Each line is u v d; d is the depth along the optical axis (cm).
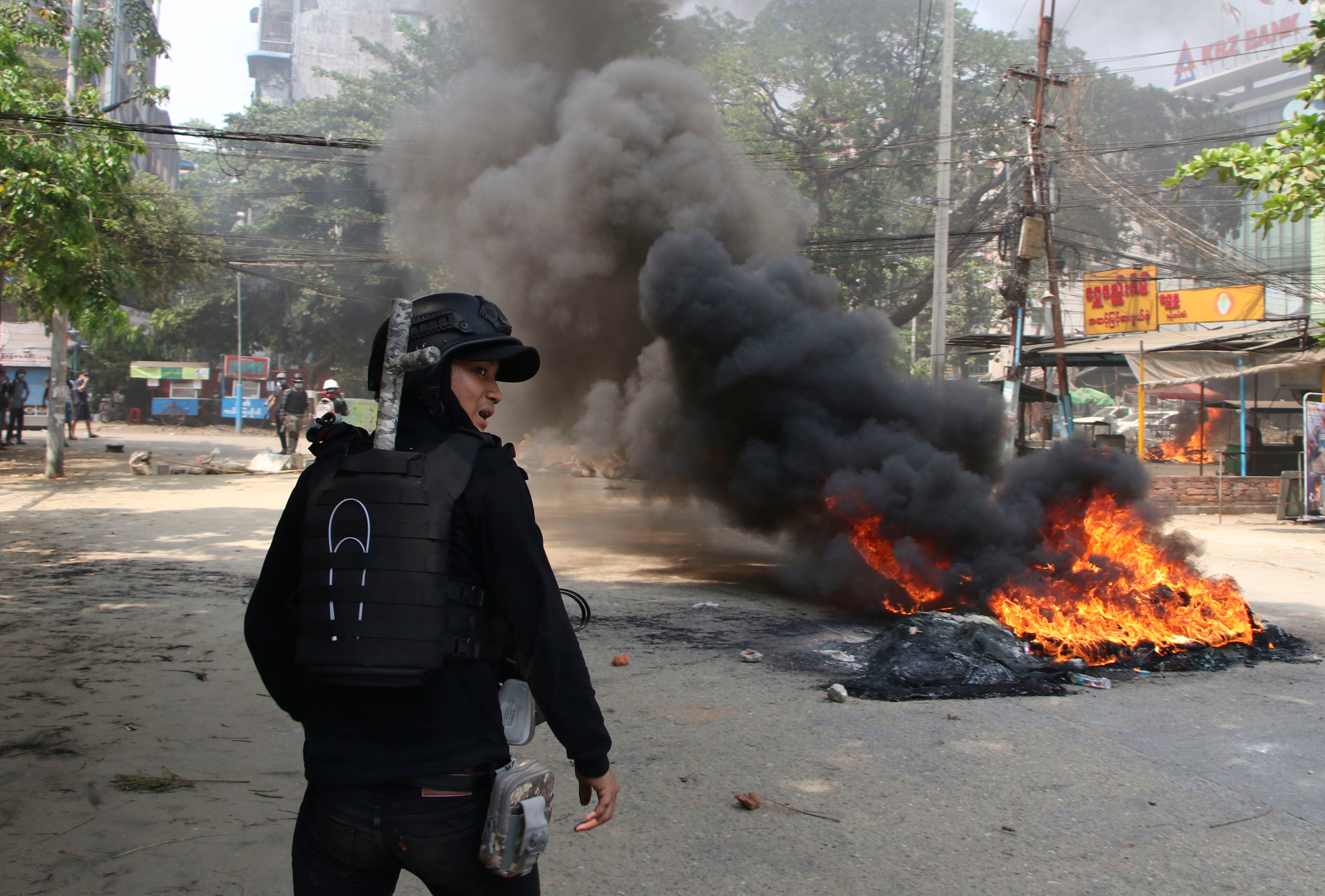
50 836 296
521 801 155
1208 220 3484
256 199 3600
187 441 2773
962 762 384
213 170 4038
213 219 3688
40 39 1335
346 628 151
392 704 154
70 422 2414
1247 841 312
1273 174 686
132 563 809
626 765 376
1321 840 314
